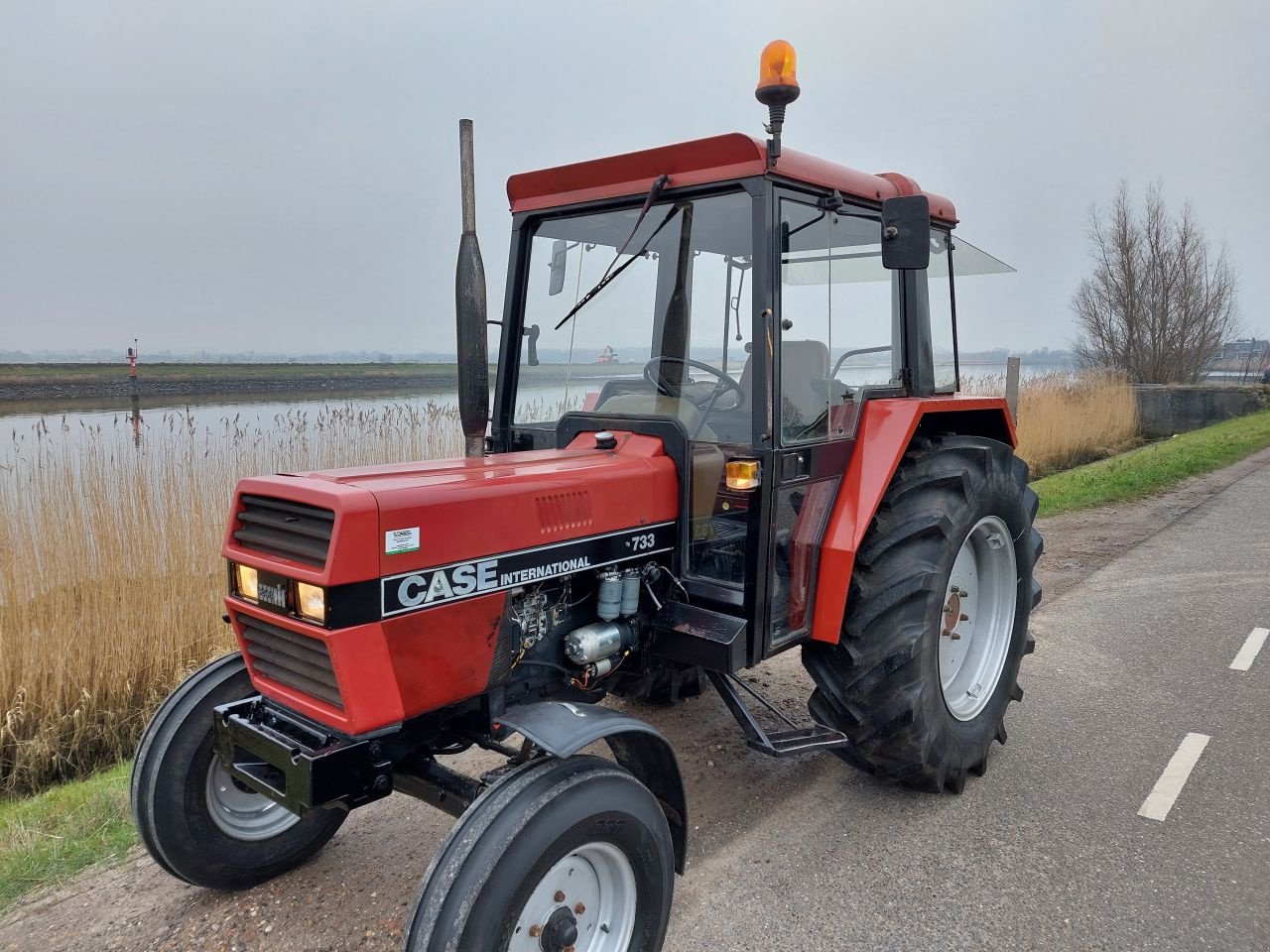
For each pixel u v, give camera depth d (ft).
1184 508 28.78
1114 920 8.34
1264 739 12.12
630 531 8.93
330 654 6.62
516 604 8.07
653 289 9.98
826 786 11.02
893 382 11.52
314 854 9.55
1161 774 11.16
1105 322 71.41
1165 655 15.39
